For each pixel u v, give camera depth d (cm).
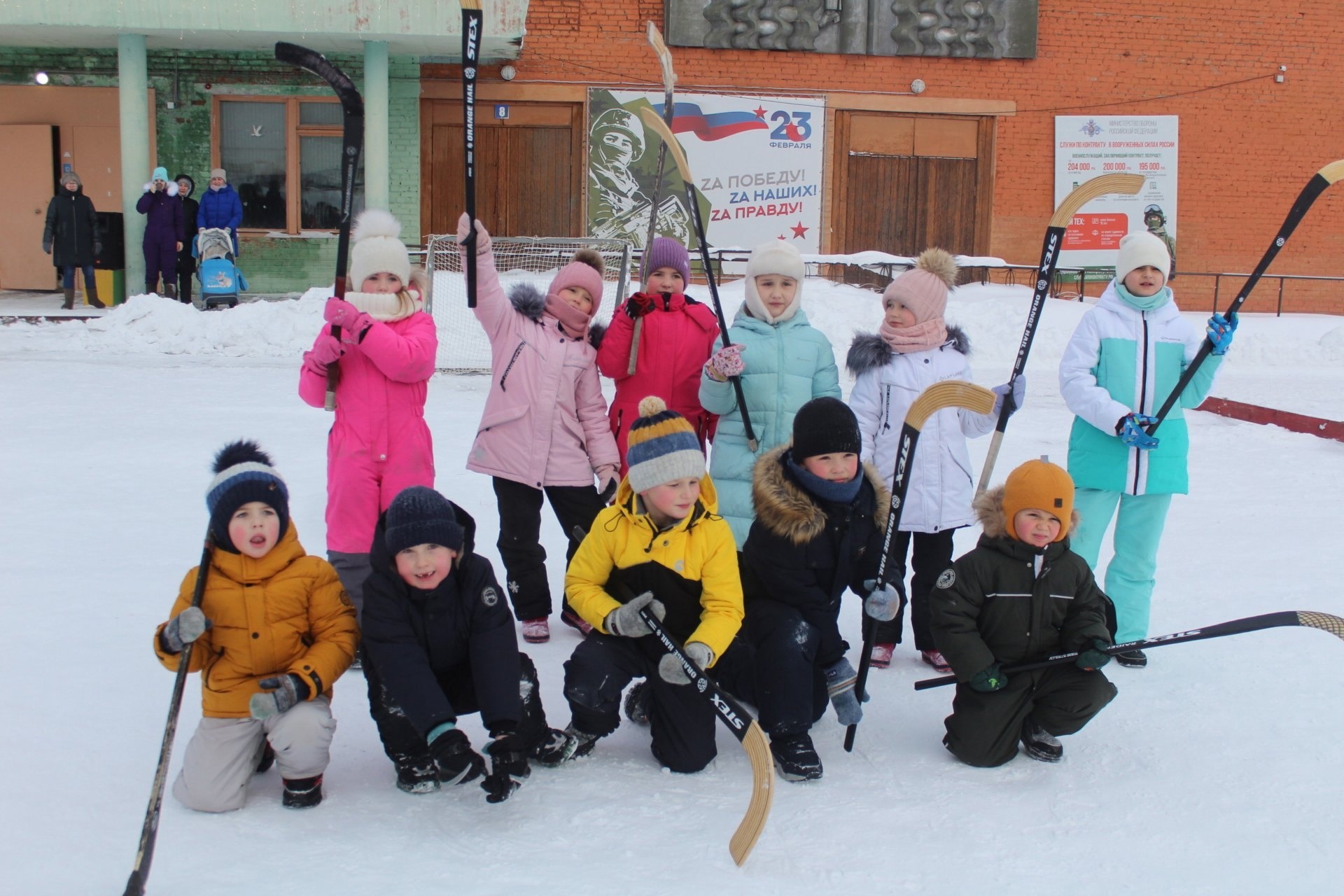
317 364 395
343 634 308
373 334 382
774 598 353
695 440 334
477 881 266
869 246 1892
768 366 425
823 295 1506
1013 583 340
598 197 1814
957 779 331
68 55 1659
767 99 1828
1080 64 1889
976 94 1877
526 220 1822
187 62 1669
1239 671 414
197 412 876
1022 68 1880
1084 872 278
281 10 1448
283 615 303
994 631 342
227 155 1700
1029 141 1897
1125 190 379
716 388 416
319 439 781
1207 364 423
